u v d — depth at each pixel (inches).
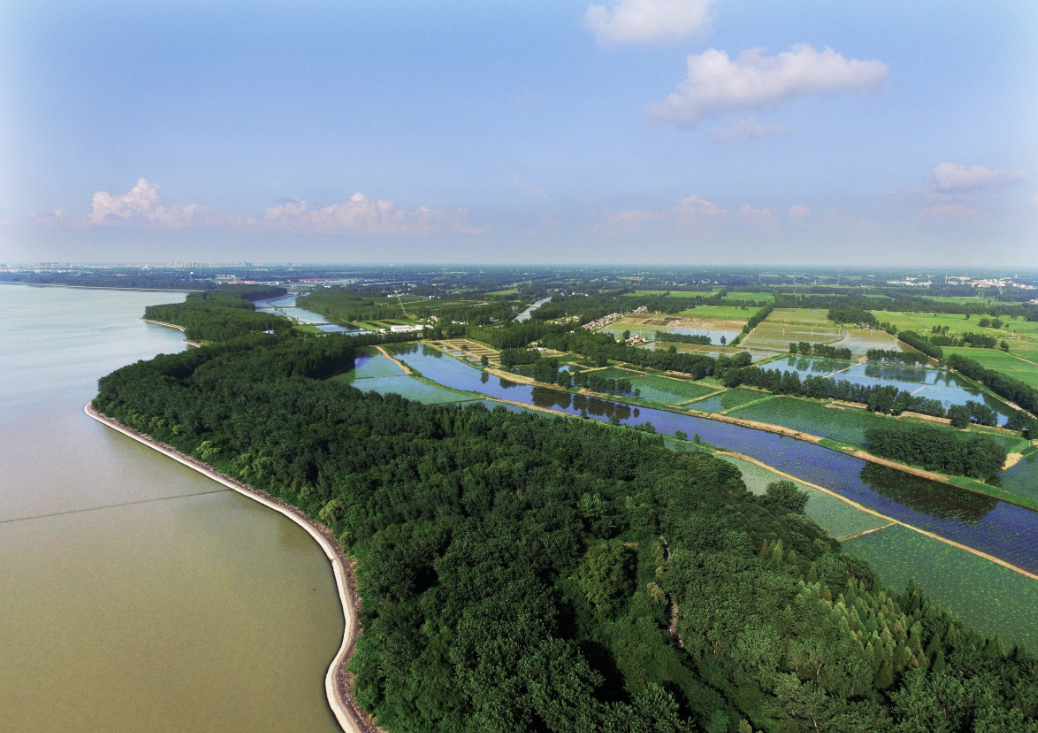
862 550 3868.1
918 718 2063.2
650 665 2608.3
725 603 2721.5
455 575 3088.1
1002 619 3169.3
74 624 3228.3
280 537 4237.2
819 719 2118.6
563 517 3688.5
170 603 3435.0
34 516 4515.3
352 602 3385.8
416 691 2495.1
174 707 2642.7
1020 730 1952.5
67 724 2536.9
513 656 2449.6
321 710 2645.2
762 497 4188.0
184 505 4736.7
